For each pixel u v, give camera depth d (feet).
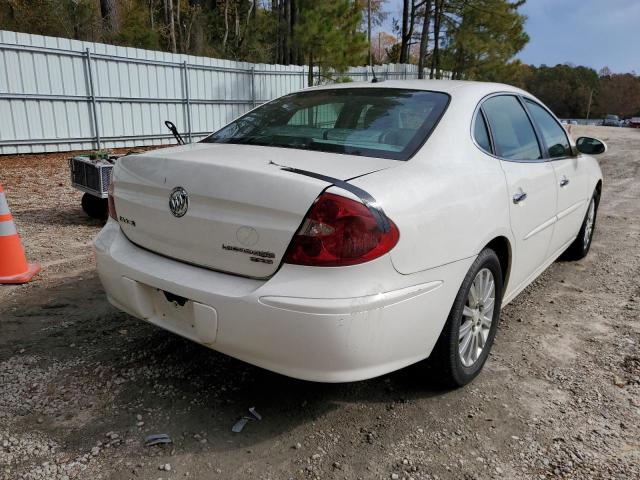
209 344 7.43
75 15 60.44
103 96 42.93
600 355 10.30
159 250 8.23
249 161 7.57
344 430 7.83
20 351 9.88
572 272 15.46
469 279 8.32
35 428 7.67
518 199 9.68
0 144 37.40
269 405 8.40
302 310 6.55
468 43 76.84
